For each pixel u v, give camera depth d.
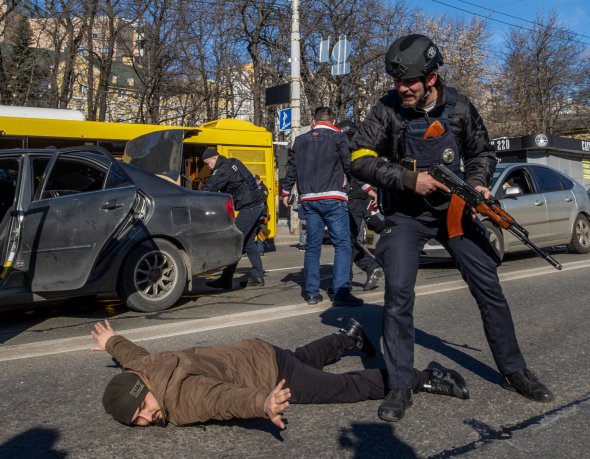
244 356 3.22
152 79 26.28
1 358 4.66
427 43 3.24
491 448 2.96
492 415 3.36
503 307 3.56
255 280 8.05
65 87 25.05
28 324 6.01
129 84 29.86
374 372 3.52
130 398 2.96
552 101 42.53
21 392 3.88
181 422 2.96
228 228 6.86
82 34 24.94
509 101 42.50
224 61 27.36
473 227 3.50
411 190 3.26
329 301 6.59
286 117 16.55
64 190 5.93
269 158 15.06
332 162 6.26
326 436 3.13
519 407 3.47
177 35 26.22
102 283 6.14
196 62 27.08
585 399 3.58
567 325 5.36
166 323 5.78
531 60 41.84
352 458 2.89
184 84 27.33
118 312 6.48
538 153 20.94
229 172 7.66
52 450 3.02
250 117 30.34
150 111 26.81
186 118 28.61
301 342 4.93
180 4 25.94
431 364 4.27
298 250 14.88
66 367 4.40
